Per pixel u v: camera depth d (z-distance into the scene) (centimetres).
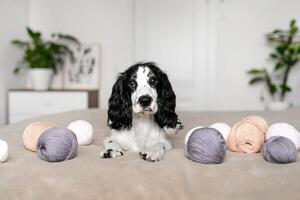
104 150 112
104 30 425
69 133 107
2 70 365
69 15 427
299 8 407
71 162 100
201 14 418
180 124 163
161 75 133
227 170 91
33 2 429
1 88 365
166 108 132
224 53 420
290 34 378
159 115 131
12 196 83
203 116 206
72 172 91
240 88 422
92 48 423
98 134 152
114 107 133
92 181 86
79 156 110
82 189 84
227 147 119
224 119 192
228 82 422
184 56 422
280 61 399
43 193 84
